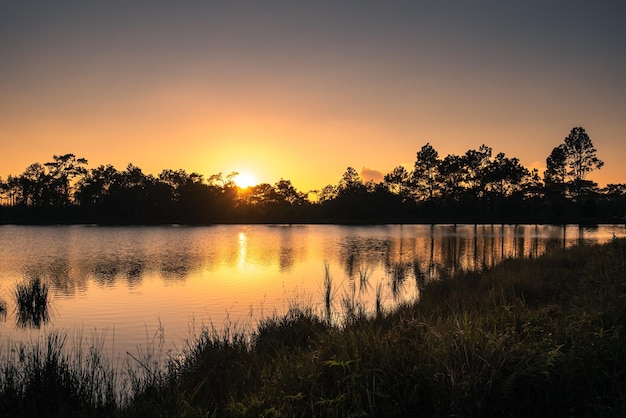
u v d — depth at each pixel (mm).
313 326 10352
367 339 6023
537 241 49125
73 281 23078
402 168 131375
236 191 132000
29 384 7621
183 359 9523
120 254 37531
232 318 14531
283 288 20672
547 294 11617
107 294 19250
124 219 115062
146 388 7598
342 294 18641
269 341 9680
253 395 5672
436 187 120938
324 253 39031
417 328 6246
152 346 11344
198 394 6836
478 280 16359
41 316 15211
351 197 129500
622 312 6973
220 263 31438
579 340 5824
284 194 134500
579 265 17438
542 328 6414
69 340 12117
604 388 4969
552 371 5117
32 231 75062
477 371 4965
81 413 6715
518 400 4770
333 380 5398
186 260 33250
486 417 4645
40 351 9672
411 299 16547
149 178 124438
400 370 5227
